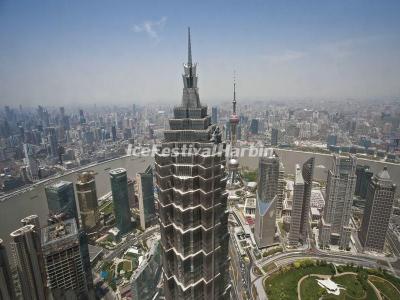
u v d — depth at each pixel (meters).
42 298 160.62
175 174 117.38
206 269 125.94
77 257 174.00
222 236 134.88
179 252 121.56
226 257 143.25
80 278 177.50
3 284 145.88
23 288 152.88
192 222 118.00
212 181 115.12
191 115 119.62
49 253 161.12
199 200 118.69
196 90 120.62
